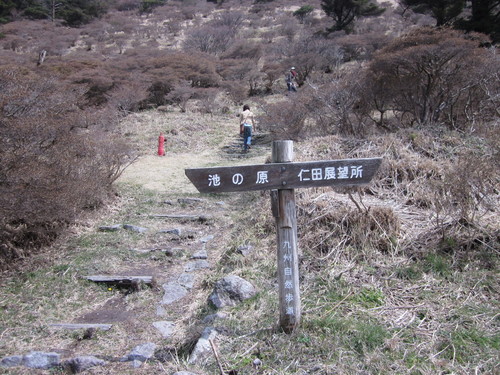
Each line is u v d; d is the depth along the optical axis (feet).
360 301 12.50
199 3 168.96
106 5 163.12
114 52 107.96
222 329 11.93
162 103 61.72
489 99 27.58
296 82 71.26
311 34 104.37
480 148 21.02
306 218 16.62
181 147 40.88
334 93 31.04
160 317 14.52
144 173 32.27
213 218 23.36
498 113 26.96
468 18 55.06
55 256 19.17
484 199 16.43
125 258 19.03
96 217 23.80
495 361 9.78
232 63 75.05
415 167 19.95
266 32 120.16
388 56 27.12
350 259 14.58
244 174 10.80
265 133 45.91
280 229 10.98
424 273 13.50
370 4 104.73
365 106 30.89
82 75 54.70
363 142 23.41
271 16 147.02
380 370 9.72
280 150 10.91
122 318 14.65
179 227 22.66
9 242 18.38
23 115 17.78
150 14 163.43
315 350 10.49
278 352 10.58
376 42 80.18
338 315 11.88
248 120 38.93
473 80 27.63
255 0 167.43
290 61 70.44
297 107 34.99
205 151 39.65
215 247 19.80
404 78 28.81
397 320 11.55
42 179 16.70
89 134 23.56
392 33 96.48
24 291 16.35
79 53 96.89
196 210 25.20
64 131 19.27
